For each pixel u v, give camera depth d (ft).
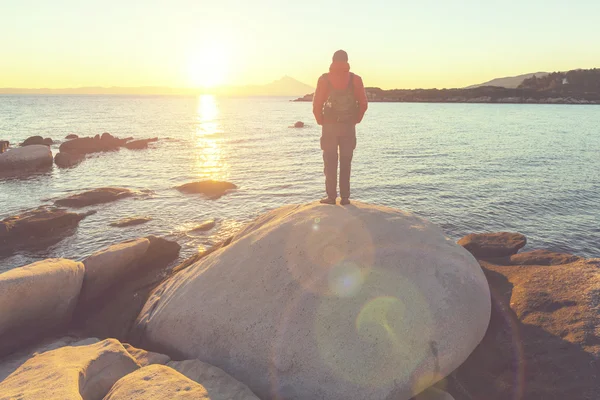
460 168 67.67
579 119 198.39
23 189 54.39
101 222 38.65
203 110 380.99
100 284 19.35
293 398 11.33
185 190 51.80
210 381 11.29
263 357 11.94
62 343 15.88
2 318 14.47
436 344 11.58
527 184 55.16
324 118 16.52
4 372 13.53
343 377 10.98
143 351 13.58
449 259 13.79
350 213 15.97
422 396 11.59
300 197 49.21
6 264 28.76
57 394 9.56
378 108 384.68
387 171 65.67
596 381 10.77
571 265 16.72
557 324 13.10
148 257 24.18
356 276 12.84
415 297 12.26
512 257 19.43
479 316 12.76
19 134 135.95
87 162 78.43
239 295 13.50
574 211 43.16
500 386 11.62
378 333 11.43
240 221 39.55
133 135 136.26
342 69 15.92
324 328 11.66
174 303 14.82
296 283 13.05
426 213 42.80
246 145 105.50
